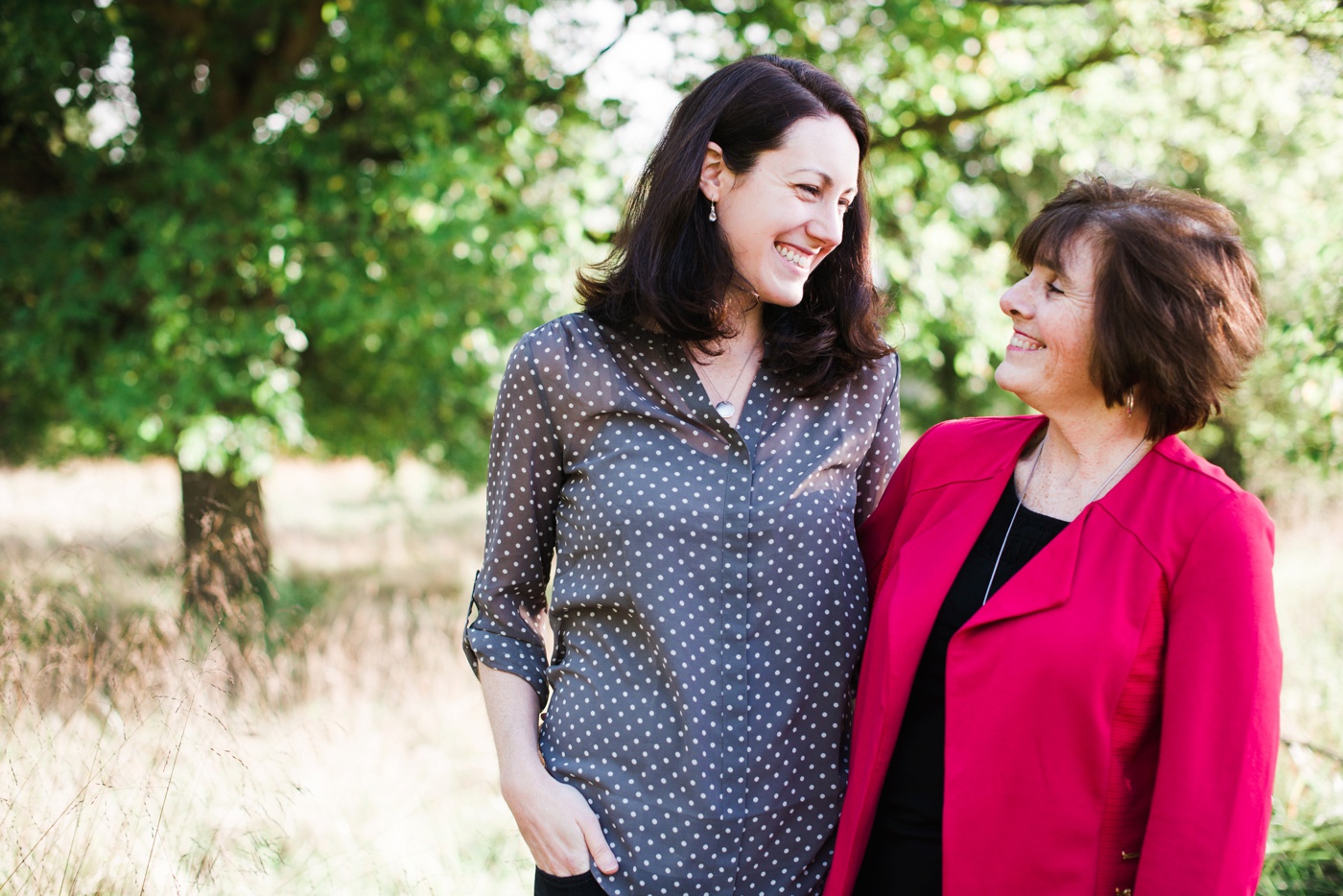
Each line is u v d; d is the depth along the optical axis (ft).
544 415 5.05
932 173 17.81
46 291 17.75
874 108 16.96
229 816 8.00
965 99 17.75
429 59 17.37
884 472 5.57
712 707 4.68
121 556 11.65
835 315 5.21
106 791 7.36
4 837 7.05
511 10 16.72
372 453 21.90
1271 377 13.83
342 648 13.39
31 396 21.03
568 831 4.69
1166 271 4.19
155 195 17.84
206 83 18.79
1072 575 4.31
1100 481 4.58
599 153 16.93
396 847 8.88
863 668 4.92
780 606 4.82
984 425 5.20
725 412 4.98
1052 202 4.64
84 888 6.94
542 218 16.01
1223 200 15.25
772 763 4.77
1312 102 12.10
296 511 39.06
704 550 4.75
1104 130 16.52
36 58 16.34
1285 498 20.11
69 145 17.99
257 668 9.97
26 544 13.61
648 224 4.96
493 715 5.10
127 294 17.44
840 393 5.24
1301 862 8.30
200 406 16.19
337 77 17.57
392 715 11.69
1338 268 10.89
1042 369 4.52
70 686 8.43
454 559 29.07
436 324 16.57
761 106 4.80
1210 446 21.43
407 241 17.17
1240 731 3.91
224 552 10.63
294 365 20.33
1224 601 4.03
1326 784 9.09
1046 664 4.23
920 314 17.08
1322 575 15.64
